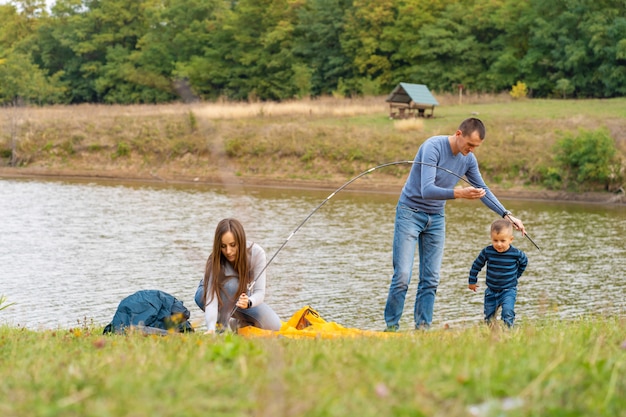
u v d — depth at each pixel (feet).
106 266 62.34
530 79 231.30
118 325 27.25
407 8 258.98
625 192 116.06
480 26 247.50
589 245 74.43
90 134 162.20
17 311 47.32
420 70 252.83
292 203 109.40
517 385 13.10
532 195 120.78
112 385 12.59
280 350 15.75
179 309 28.66
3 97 272.10
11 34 342.44
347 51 269.03
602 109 168.66
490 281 31.01
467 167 31.40
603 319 28.91
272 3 280.72
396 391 12.62
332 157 142.82
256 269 28.45
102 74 303.27
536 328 23.48
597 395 12.74
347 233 80.48
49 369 15.23
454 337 20.97
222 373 13.44
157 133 158.20
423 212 31.22
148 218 91.76
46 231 80.69
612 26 210.79
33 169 154.51
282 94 273.13
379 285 54.85
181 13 285.84
